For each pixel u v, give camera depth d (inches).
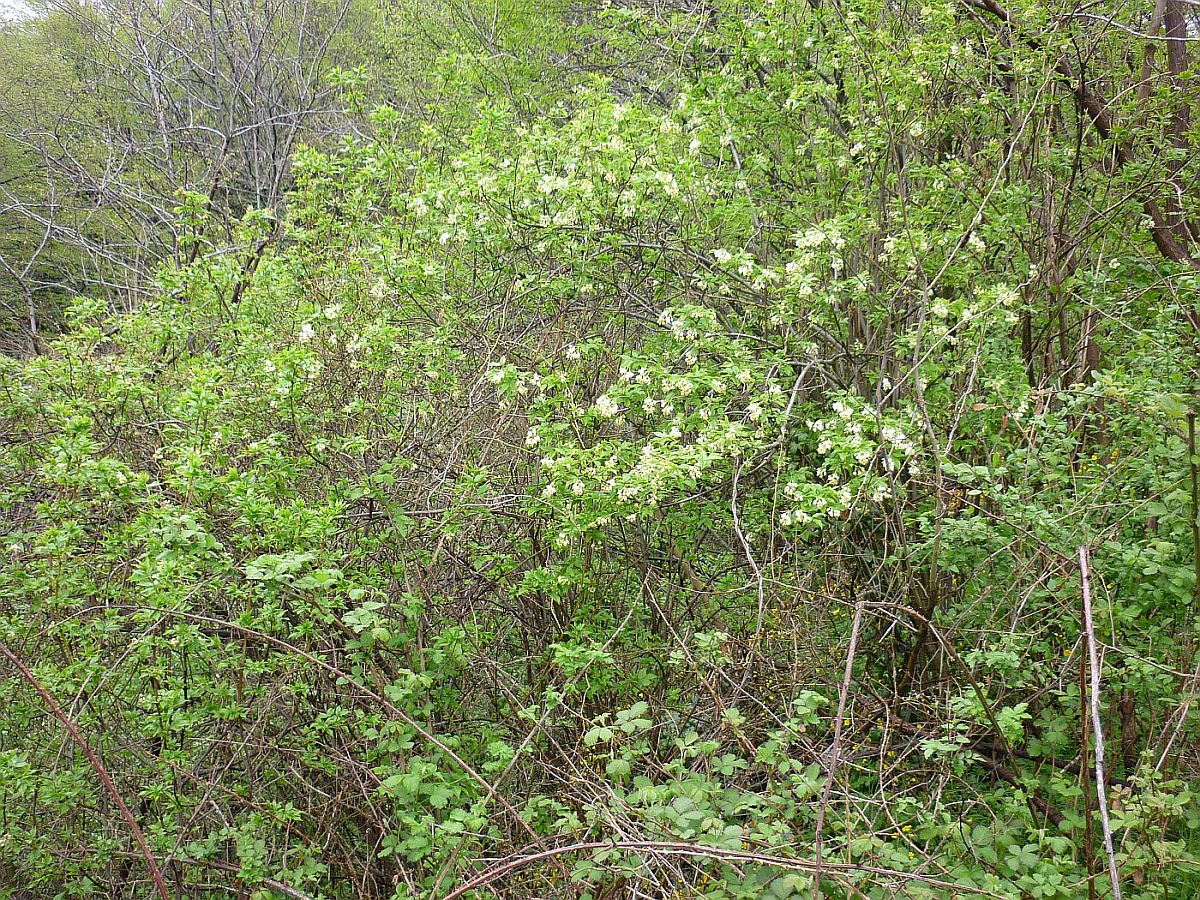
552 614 183.9
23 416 188.5
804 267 185.9
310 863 146.1
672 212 200.8
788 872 104.3
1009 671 141.5
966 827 120.1
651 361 176.1
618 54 387.2
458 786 134.6
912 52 196.9
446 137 269.0
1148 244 233.1
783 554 176.9
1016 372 176.1
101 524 177.9
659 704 173.9
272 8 537.6
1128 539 149.7
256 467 162.2
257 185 473.1
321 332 178.2
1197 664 128.0
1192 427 113.7
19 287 500.4
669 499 189.5
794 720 118.6
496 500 179.9
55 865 159.6
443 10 462.9
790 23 222.1
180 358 207.9
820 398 222.4
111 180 447.8
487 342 195.6
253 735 160.4
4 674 162.6
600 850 108.9
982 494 156.6
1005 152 218.5
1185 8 232.1
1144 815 110.4
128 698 166.6
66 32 575.8
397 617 165.6
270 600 137.6
